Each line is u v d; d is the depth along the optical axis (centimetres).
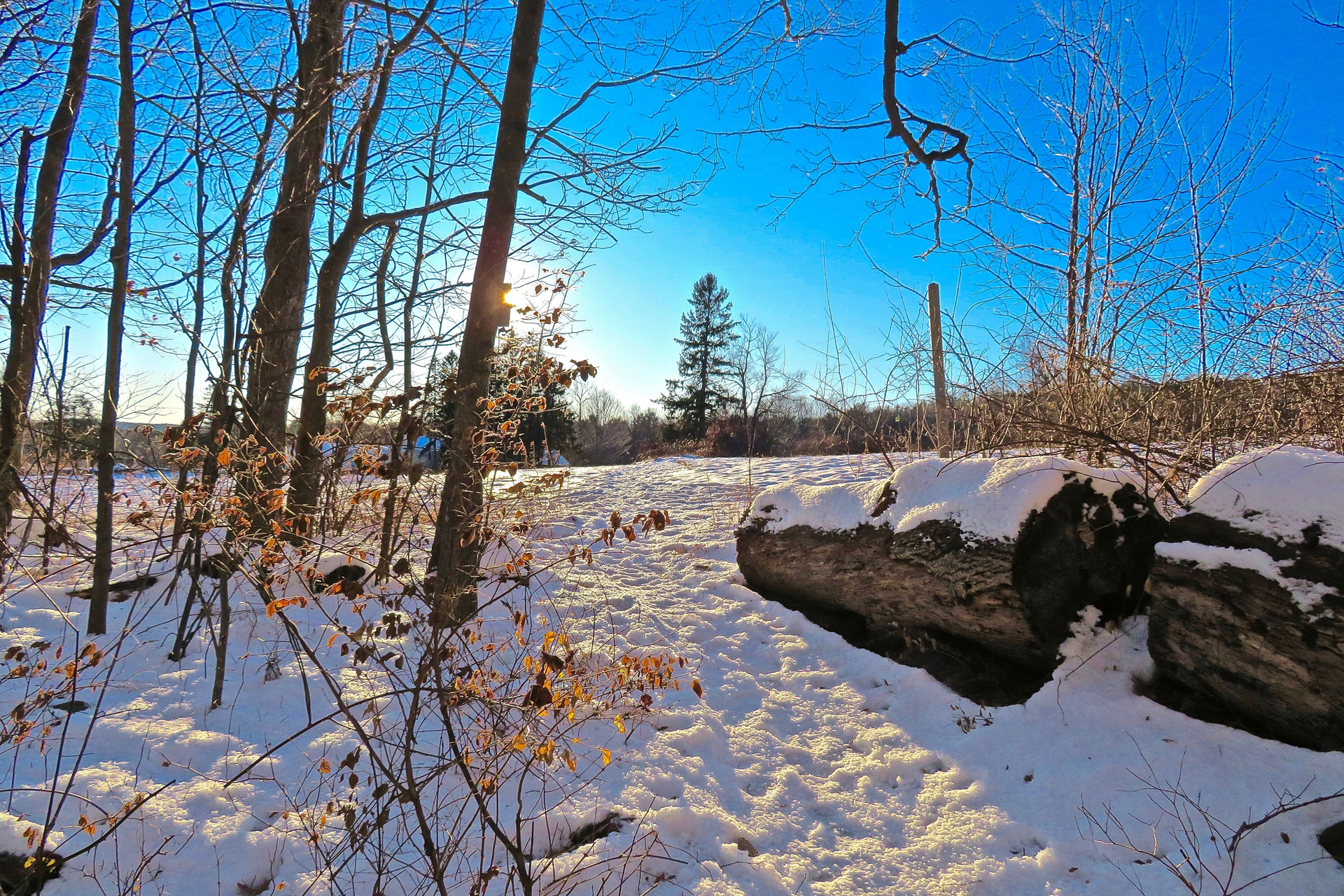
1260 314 448
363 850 253
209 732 330
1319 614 277
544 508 757
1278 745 294
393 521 438
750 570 558
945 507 427
